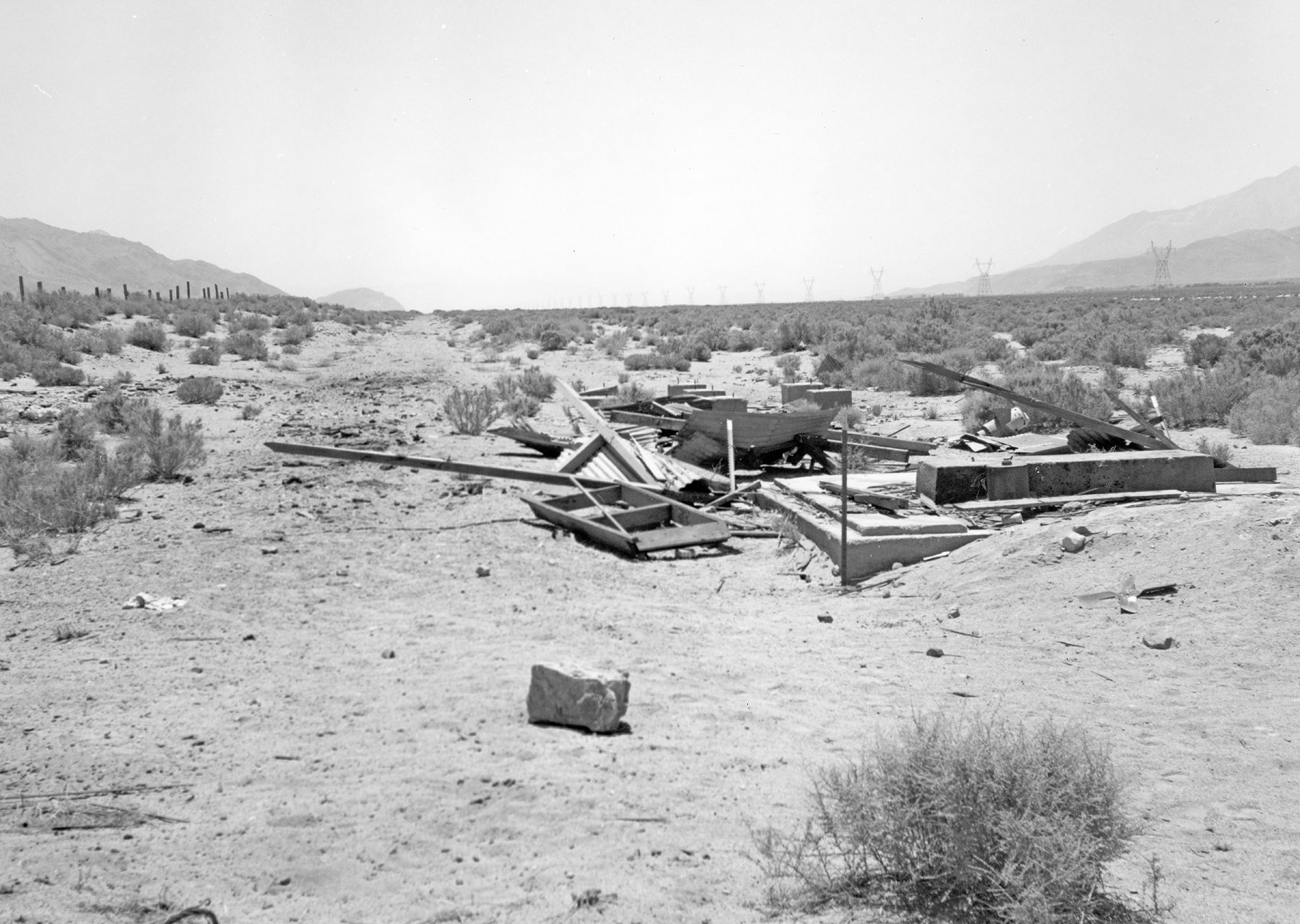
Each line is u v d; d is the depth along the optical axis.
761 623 8.91
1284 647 7.12
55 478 13.23
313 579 10.20
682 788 5.32
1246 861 4.50
